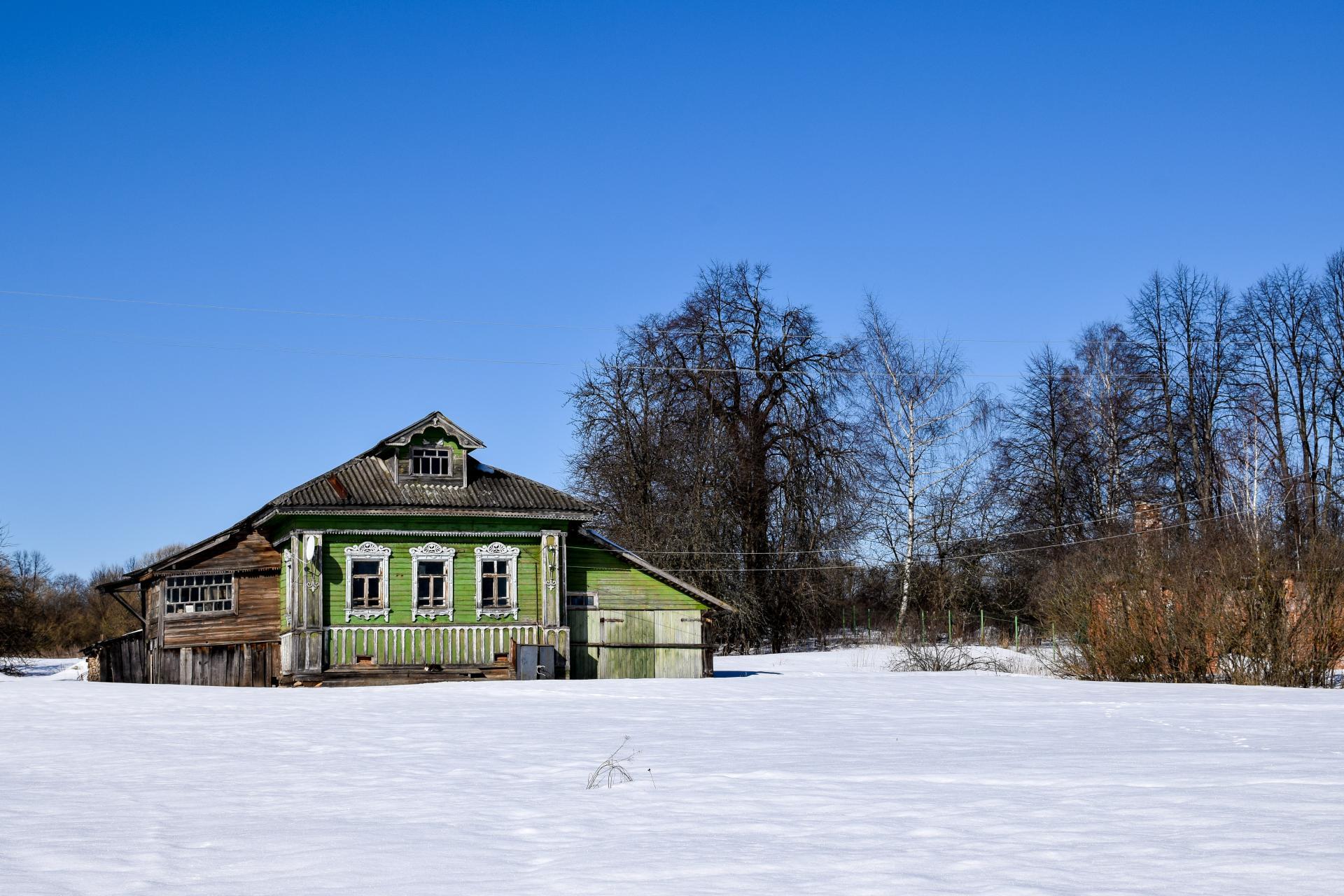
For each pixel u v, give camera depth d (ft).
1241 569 116.67
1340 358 191.72
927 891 25.73
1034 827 33.04
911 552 203.10
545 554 130.82
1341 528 159.12
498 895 26.17
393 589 126.93
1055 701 84.94
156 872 28.99
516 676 128.06
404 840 32.76
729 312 199.72
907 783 41.88
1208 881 26.23
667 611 136.56
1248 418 193.57
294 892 26.84
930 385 202.69
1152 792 39.06
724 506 195.31
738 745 55.77
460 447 132.87
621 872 28.17
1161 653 115.65
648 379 195.93
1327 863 27.84
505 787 42.70
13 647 184.03
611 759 48.39
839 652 196.24
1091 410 204.85
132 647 139.03
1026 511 210.18
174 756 53.36
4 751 55.52
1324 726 65.26
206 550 131.54
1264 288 197.36
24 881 28.14
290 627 124.26
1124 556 125.18
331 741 59.26
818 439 195.21
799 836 32.32
